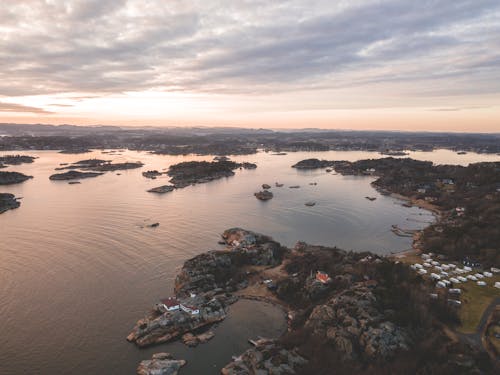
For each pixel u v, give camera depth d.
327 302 128.62
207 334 123.94
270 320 134.25
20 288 152.00
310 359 106.06
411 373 97.06
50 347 116.06
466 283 152.50
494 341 109.31
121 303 142.38
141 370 105.81
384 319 115.88
